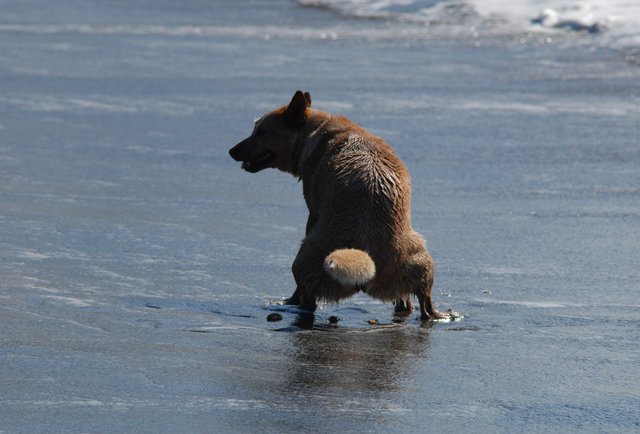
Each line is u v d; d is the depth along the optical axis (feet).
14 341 48.83
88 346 48.39
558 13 181.68
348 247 53.21
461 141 104.27
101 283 59.72
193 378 44.34
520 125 111.65
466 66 148.87
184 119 115.44
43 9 232.73
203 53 164.45
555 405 41.98
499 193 84.99
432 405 41.70
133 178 89.35
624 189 86.28
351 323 54.13
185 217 76.54
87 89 134.31
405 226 54.13
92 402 41.22
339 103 122.52
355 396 42.63
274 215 77.82
